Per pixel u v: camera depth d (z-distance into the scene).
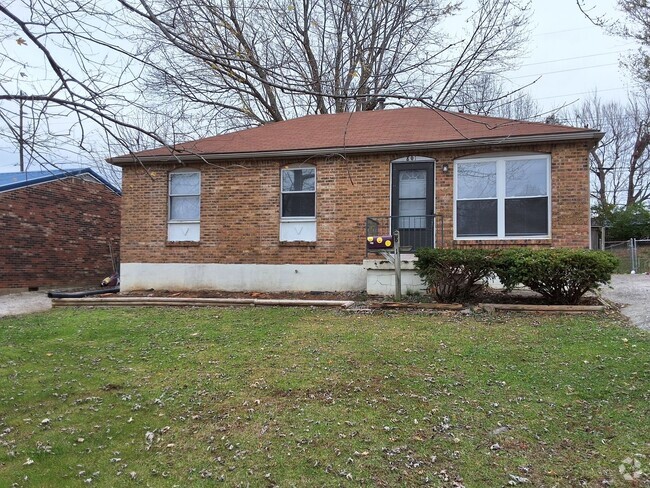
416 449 3.72
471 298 9.36
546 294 8.58
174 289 12.23
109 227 19.48
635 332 6.59
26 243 15.88
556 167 10.03
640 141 32.84
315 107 18.77
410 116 13.12
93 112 4.45
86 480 3.43
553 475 3.33
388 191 10.98
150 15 4.06
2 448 3.94
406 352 6.06
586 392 4.67
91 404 4.85
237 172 11.95
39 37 4.12
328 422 4.20
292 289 11.53
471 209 10.56
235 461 3.65
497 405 4.45
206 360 6.11
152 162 12.19
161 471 3.55
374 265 10.62
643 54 18.80
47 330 8.23
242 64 5.32
